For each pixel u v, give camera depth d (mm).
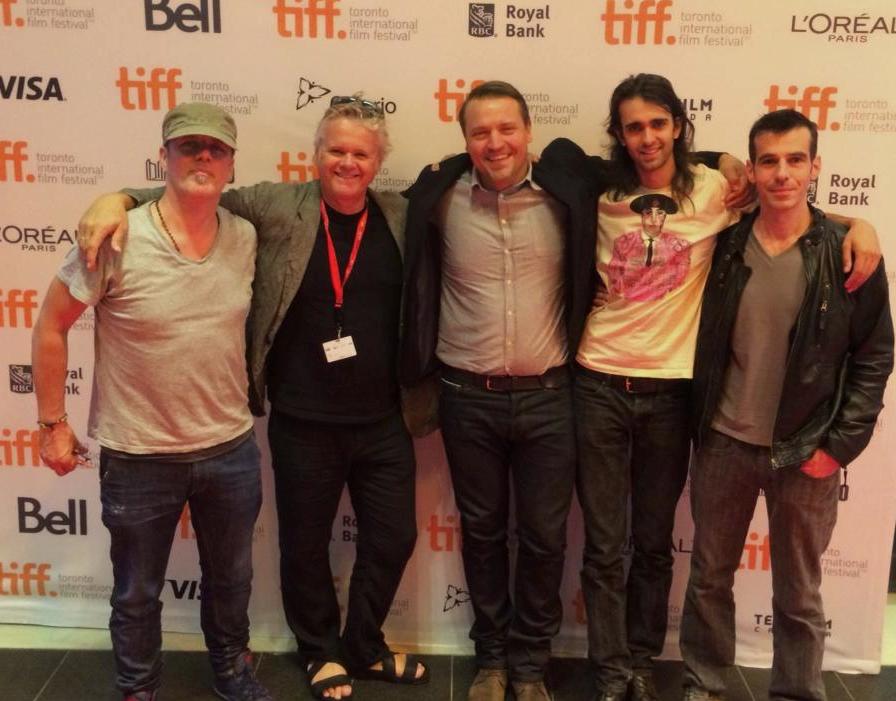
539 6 2211
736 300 1923
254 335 2092
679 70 2227
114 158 2322
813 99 2221
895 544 2957
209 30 2248
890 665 2510
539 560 2182
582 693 2350
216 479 1982
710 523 2064
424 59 2252
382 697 2322
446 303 2145
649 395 2061
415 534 2305
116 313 1824
